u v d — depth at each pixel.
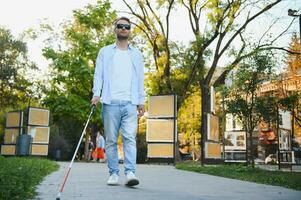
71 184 5.36
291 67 19.80
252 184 6.04
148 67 24.55
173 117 15.27
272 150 28.34
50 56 25.33
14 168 6.16
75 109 25.22
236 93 10.91
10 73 42.75
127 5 23.05
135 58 5.61
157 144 15.46
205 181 6.54
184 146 42.41
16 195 3.80
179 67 23.03
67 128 31.83
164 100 15.55
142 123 29.70
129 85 5.50
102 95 5.49
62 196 3.99
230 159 15.12
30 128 20.69
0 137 37.25
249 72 10.67
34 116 20.84
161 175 8.10
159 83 23.02
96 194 4.21
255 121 11.06
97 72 5.52
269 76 10.80
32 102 39.81
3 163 7.02
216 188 5.27
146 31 23.52
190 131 39.19
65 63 25.05
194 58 21.86
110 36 26.08
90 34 25.91
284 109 12.77
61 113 25.84
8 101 44.00
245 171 9.41
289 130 13.34
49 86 35.50
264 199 4.03
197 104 38.00
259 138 28.48
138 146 26.62
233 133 15.08
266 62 10.57
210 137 15.38
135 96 5.51
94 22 25.31
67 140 31.58
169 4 22.16
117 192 4.45
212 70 21.92
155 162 15.44
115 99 5.41
